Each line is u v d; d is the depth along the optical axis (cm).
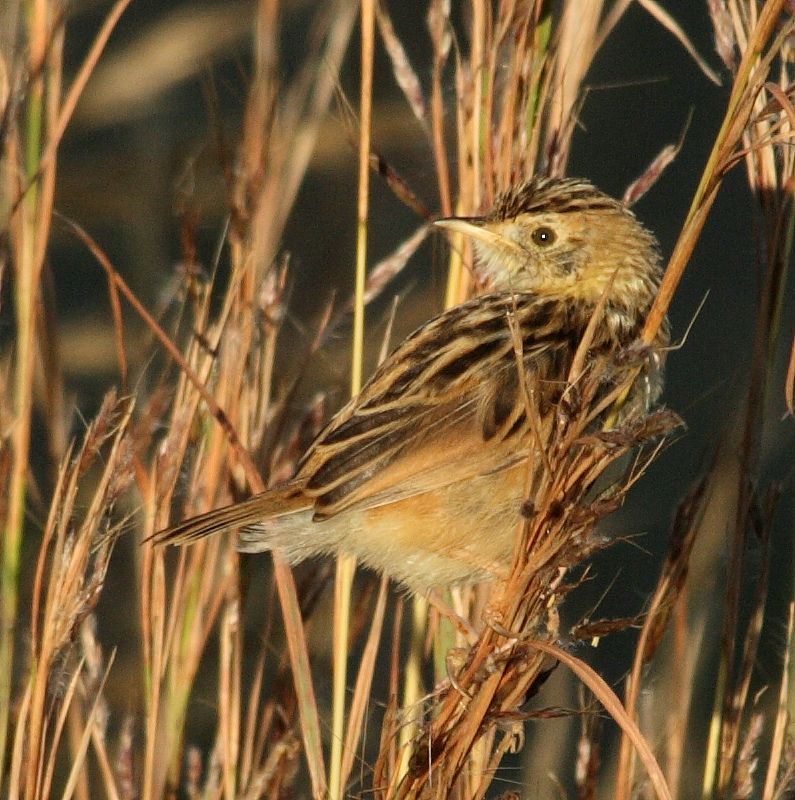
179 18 1617
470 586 1012
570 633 770
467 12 1030
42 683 868
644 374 954
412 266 1677
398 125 1531
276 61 1018
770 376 946
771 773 953
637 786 1026
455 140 1131
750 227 1917
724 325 1867
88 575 970
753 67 736
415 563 941
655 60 1955
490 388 934
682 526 980
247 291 1000
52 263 1698
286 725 1085
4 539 905
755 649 994
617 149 1944
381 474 914
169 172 1534
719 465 1035
